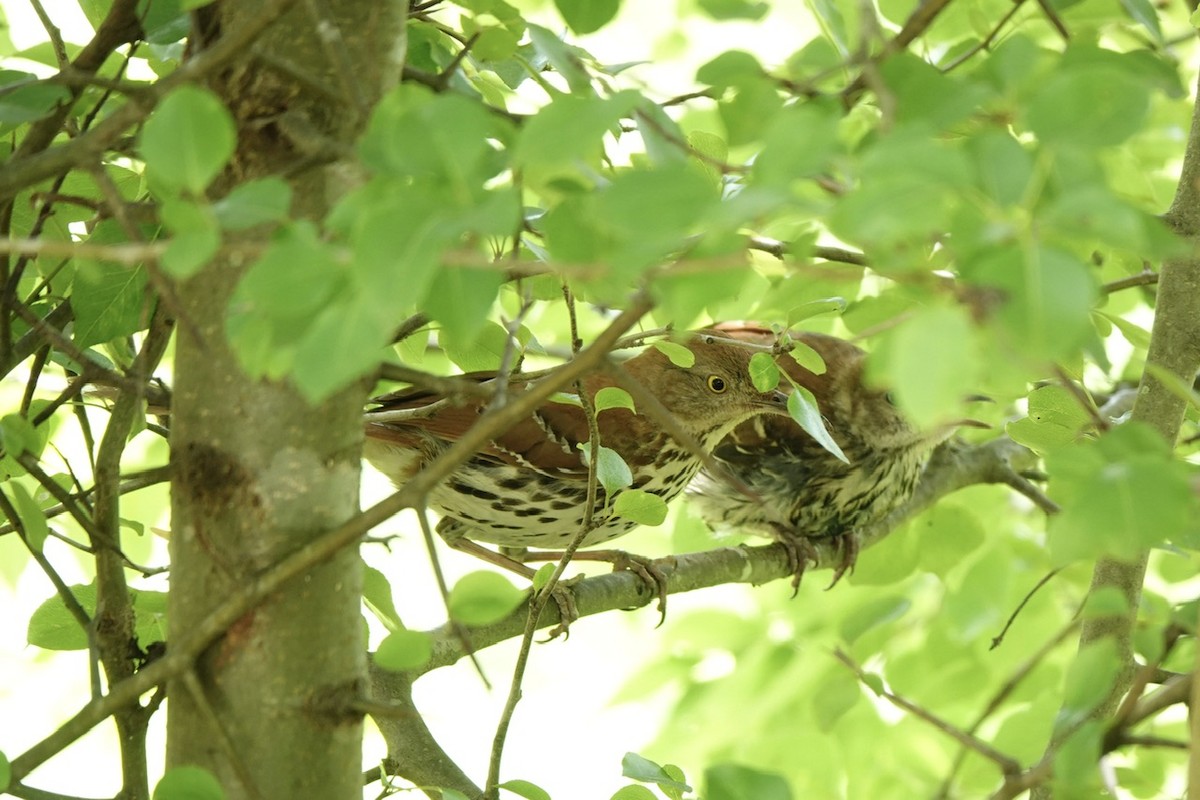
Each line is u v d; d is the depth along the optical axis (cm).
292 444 428
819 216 286
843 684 705
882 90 309
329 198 413
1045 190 298
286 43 421
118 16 475
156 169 305
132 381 468
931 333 249
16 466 544
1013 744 645
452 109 299
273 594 430
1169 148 920
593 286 352
